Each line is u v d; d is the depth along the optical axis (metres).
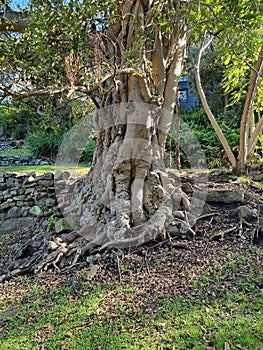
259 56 4.39
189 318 1.95
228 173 5.12
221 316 1.95
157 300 2.18
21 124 10.09
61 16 1.90
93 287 2.45
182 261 2.68
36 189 4.85
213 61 9.50
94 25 2.23
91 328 1.96
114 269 2.68
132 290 2.34
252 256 2.64
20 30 2.72
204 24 4.21
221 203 3.61
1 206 4.88
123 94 3.31
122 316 2.04
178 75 3.52
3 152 9.10
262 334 1.76
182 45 3.52
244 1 3.81
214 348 1.68
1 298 2.53
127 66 2.77
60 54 2.18
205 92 10.09
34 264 3.10
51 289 2.55
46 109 3.64
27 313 2.23
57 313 2.17
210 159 6.18
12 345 1.86
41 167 6.71
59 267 2.96
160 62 3.33
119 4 2.80
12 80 2.48
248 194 3.85
